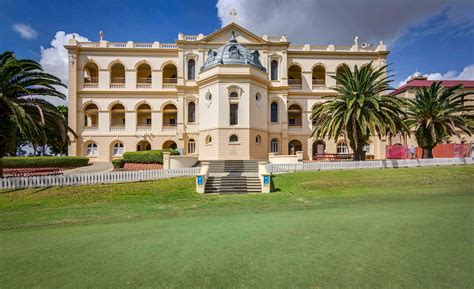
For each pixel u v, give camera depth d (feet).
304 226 30.09
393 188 59.82
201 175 59.52
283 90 120.37
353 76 79.66
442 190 56.54
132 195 55.57
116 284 17.33
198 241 25.54
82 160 102.32
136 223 35.22
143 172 65.21
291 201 50.03
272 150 119.03
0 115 59.93
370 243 23.59
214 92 100.22
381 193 54.90
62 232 31.07
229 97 99.14
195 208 45.47
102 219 38.47
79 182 59.93
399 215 34.35
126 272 19.04
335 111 74.95
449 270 18.01
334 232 27.22
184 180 65.82
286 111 119.96
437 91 89.10
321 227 29.37
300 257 20.80
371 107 75.00
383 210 38.37
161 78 123.34
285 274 17.95
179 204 49.08
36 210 45.19
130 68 122.42
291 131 124.47
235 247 23.43
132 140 120.26
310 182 64.75
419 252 21.26
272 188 62.69
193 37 122.31
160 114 121.90
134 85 122.31
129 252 23.00
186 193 58.23
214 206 46.91
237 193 59.26
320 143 128.16
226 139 97.50
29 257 22.56
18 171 72.23
